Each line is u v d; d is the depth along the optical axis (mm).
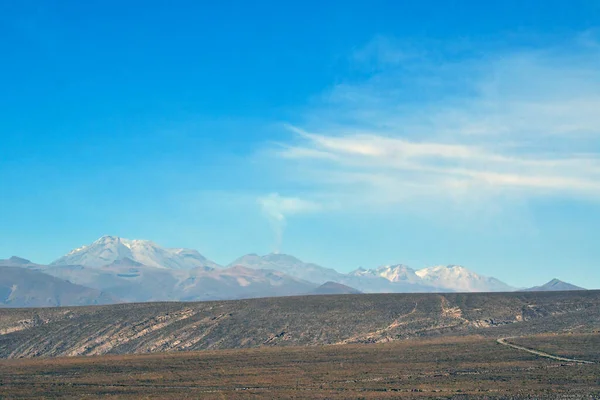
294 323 163125
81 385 94188
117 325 163125
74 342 153875
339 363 112812
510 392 81938
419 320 164250
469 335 147250
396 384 90812
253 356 124312
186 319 167875
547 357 110875
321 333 156250
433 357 116188
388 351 126188
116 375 104188
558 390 82375
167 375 103000
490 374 97125
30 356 147000
